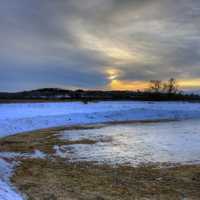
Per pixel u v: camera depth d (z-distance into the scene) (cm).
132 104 6334
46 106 4925
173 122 3675
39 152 1538
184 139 2070
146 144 1831
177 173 1091
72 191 854
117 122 3641
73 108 4738
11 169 1086
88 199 789
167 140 2019
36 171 1091
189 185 939
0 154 1405
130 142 1925
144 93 10094
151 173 1089
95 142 1925
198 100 9494
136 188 901
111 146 1750
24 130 2617
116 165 1228
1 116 3025
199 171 1120
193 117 4647
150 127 3000
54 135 2308
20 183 906
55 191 845
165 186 927
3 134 2292
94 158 1380
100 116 4003
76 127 2981
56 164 1239
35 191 834
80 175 1049
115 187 907
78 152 1545
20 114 3369
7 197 707
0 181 862
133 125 3244
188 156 1425
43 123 3070
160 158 1377
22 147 1695
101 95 9831
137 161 1309
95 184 935
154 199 804
